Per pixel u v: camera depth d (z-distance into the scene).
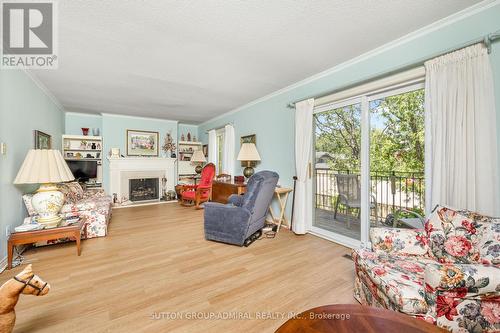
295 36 2.06
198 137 6.89
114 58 2.47
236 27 1.91
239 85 3.38
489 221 1.31
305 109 3.05
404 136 2.33
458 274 1.02
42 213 2.42
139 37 2.06
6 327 1.12
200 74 2.94
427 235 1.57
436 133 1.79
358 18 1.80
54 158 2.39
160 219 3.91
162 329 1.31
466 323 1.04
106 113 5.20
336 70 2.71
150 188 5.79
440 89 1.77
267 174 2.70
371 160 2.59
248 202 2.61
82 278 1.89
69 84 3.27
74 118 5.16
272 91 3.67
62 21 1.81
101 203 3.23
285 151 3.54
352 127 2.79
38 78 3.02
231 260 2.26
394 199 2.48
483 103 1.57
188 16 1.76
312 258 2.33
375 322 0.84
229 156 4.88
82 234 2.83
